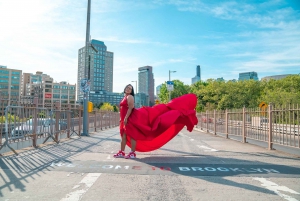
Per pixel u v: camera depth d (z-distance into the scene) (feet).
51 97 561.02
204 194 14.17
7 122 25.54
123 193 14.19
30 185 15.51
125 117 25.14
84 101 52.70
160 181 16.74
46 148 31.45
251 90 199.72
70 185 15.60
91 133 59.36
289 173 19.29
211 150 32.04
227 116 51.49
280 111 31.78
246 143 41.78
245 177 17.98
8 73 567.18
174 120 25.58
